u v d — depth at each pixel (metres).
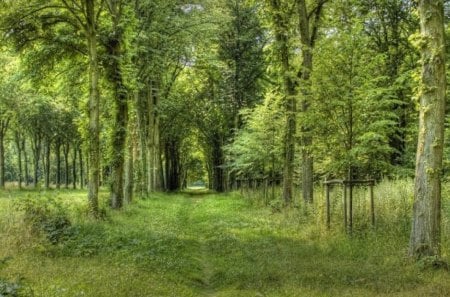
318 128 15.56
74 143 56.97
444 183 17.11
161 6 29.19
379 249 11.76
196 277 10.02
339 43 14.84
